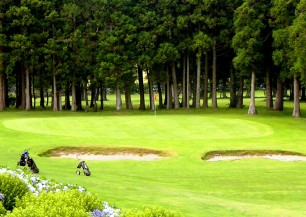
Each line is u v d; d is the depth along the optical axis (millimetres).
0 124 39094
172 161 26391
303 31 42531
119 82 61906
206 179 21906
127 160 27031
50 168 22578
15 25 60562
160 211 8828
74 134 34312
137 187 18734
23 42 59531
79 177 20094
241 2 62781
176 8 63938
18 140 31719
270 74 60562
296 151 29312
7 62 60500
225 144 30969
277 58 50375
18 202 9594
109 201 14961
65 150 29391
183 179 21891
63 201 9023
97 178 20391
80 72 63531
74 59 62750
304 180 21812
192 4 63281
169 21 63125
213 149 29344
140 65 62406
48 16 61750
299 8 43938
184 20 62500
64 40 61781
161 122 40188
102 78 61656
